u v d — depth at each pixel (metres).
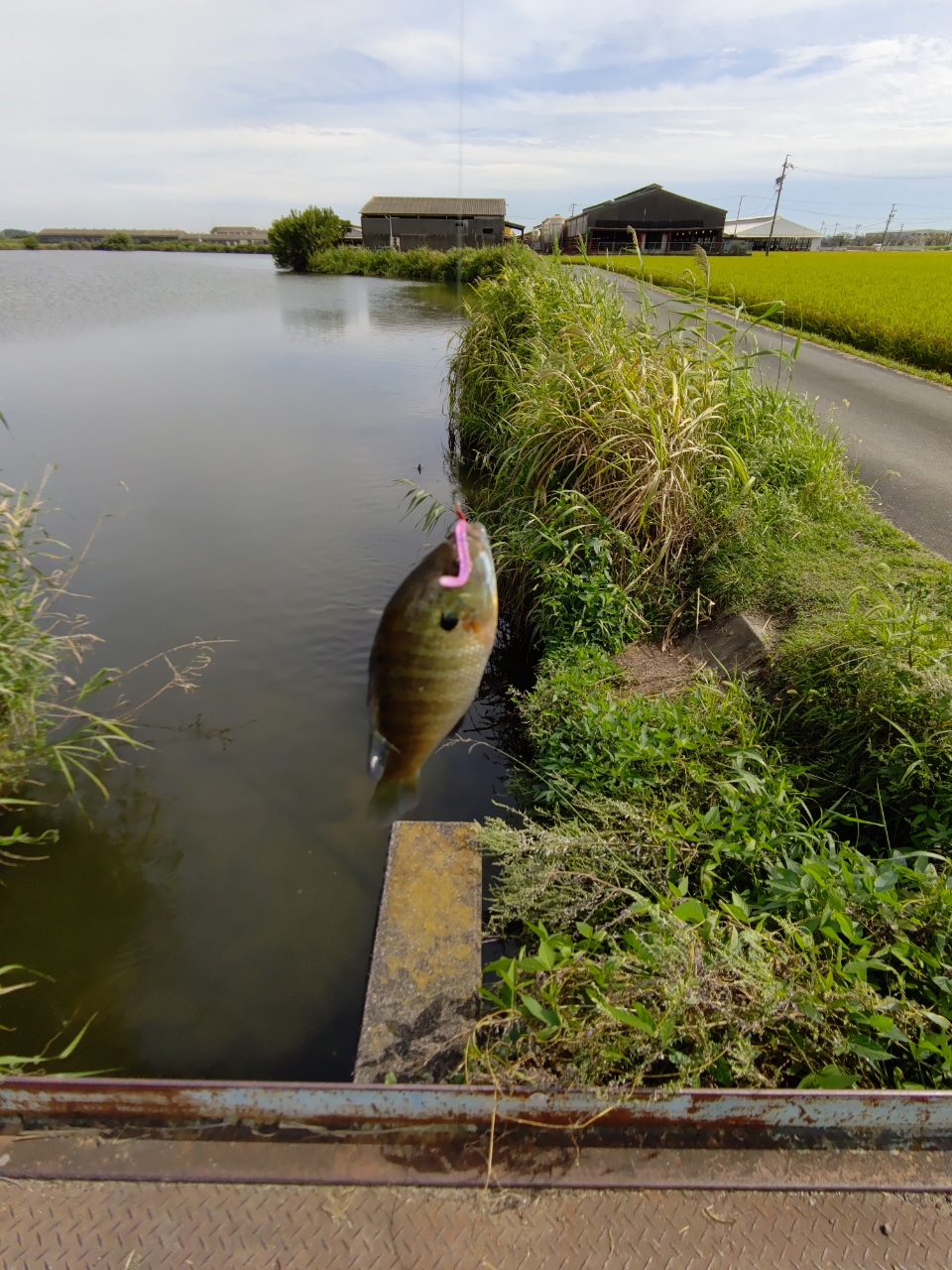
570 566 5.45
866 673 3.83
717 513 5.61
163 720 5.15
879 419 9.86
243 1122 1.94
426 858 3.29
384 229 57.31
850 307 18.39
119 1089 1.90
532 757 4.80
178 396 14.02
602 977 2.33
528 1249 1.74
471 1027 2.57
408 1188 1.84
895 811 3.49
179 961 3.46
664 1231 1.78
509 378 8.11
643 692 4.69
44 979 3.40
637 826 3.39
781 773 3.61
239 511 8.72
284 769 4.72
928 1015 2.26
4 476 9.49
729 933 2.70
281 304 30.31
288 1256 1.73
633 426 5.61
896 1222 1.79
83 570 7.23
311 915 3.70
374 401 13.94
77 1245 1.74
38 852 4.10
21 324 22.59
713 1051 2.23
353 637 6.18
